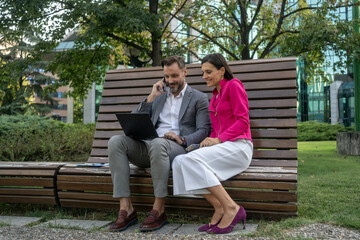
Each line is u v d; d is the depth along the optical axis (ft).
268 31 36.55
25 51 68.18
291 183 8.50
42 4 25.39
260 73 11.71
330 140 68.49
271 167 9.78
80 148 26.71
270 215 8.92
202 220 9.92
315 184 15.11
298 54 30.01
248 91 11.66
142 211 9.97
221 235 7.96
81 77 33.65
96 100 79.82
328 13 29.45
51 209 11.44
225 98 9.62
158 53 29.12
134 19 23.84
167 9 30.81
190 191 8.64
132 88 13.38
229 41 38.65
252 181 8.78
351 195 12.56
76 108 135.03
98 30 25.77
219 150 8.89
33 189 10.72
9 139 25.29
